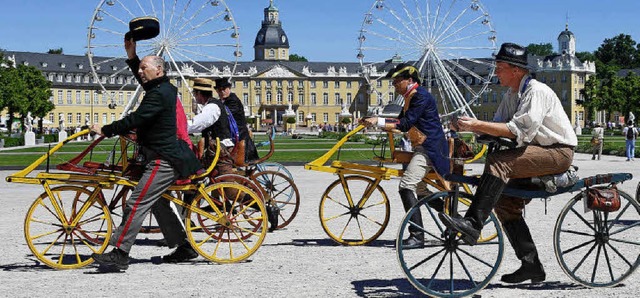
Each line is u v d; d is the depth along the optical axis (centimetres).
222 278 631
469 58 3869
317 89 14562
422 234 768
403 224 548
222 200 723
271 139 928
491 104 12975
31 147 4959
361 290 579
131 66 722
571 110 12500
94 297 556
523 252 585
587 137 6831
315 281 614
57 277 640
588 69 12688
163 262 716
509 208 580
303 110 14512
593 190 573
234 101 905
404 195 770
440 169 770
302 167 2456
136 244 832
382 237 873
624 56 15025
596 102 10925
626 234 830
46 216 1047
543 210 1101
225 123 851
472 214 546
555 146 548
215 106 839
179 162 663
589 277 618
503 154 550
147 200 659
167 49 3681
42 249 781
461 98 3878
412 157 778
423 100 766
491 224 927
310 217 1056
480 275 629
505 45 564
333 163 811
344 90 14638
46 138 6519
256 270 668
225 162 845
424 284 599
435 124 771
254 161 904
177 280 623
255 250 719
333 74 14562
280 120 14688
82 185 695
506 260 697
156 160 658
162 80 665
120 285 602
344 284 601
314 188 1555
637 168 2300
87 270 673
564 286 590
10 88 7306
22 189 1603
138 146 704
